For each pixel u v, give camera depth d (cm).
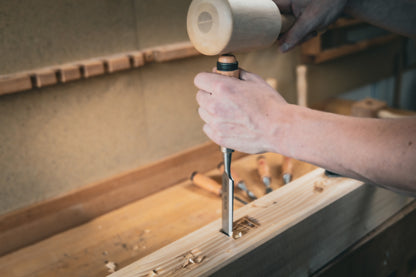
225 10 46
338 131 45
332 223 71
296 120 48
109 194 102
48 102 88
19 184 89
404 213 88
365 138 43
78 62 90
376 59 174
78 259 83
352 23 140
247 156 125
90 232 93
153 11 99
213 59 117
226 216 60
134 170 106
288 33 71
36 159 90
